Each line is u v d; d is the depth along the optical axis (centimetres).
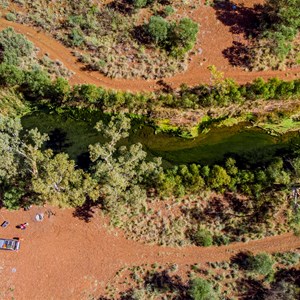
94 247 6375
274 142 7094
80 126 7212
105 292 6138
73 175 5906
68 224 6500
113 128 6262
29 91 7288
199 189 6606
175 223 6506
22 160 6359
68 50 7562
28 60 7375
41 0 7731
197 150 7056
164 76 7406
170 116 7212
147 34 7550
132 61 7488
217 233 6469
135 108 7250
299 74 7481
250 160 6938
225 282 6175
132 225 6488
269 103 7275
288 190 6581
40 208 6562
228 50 7562
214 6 7775
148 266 6281
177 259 6328
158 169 6494
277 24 7519
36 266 6269
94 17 7681
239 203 6581
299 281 6144
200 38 7625
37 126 7200
